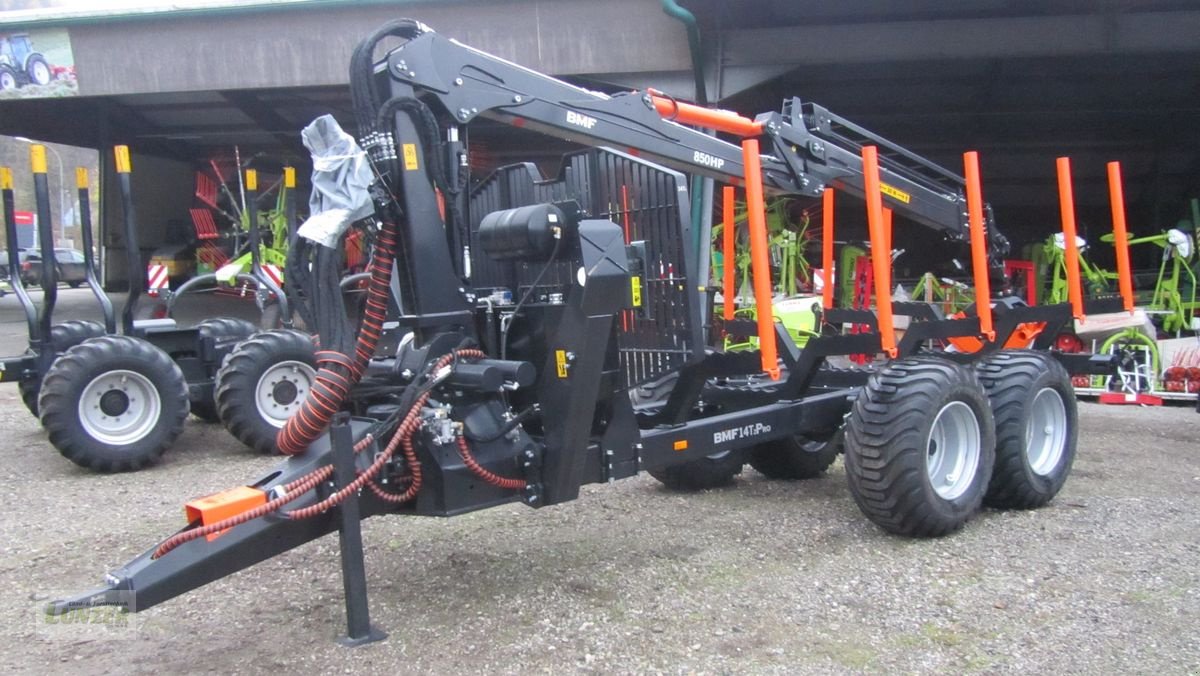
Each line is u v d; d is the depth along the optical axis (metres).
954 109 13.45
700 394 4.61
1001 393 4.73
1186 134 13.82
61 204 44.34
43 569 4.11
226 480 5.75
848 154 5.13
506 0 10.78
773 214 11.10
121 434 5.95
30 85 12.66
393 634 3.30
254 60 12.21
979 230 4.84
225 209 17.52
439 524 4.63
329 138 3.23
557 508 4.91
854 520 4.68
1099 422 7.52
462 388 3.44
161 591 2.82
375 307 3.36
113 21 12.23
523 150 16.22
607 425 3.82
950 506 4.29
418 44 3.49
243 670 3.04
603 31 10.67
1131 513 4.75
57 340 6.79
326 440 3.35
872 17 10.09
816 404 4.93
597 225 3.43
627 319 4.25
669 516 4.77
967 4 9.70
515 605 3.56
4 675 3.05
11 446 6.86
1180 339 8.52
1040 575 3.84
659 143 4.29
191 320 14.63
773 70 10.37
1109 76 11.84
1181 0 9.43
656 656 3.11
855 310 6.23
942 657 3.10
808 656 3.11
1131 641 3.21
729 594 3.66
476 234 4.48
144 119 17.41
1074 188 15.54
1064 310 5.41
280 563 4.07
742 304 8.31
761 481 5.56
